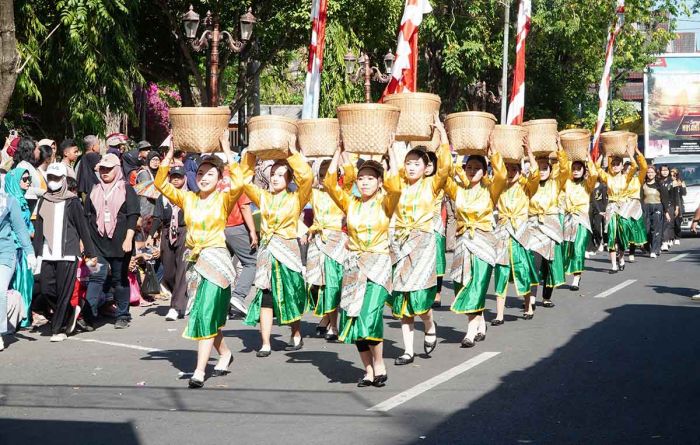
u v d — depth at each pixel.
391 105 8.11
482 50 34.97
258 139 8.86
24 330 11.82
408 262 9.27
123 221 11.98
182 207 8.55
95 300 11.78
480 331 10.88
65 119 21.16
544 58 42.00
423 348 10.38
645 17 40.41
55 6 19.56
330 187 8.23
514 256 12.24
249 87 31.22
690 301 13.98
